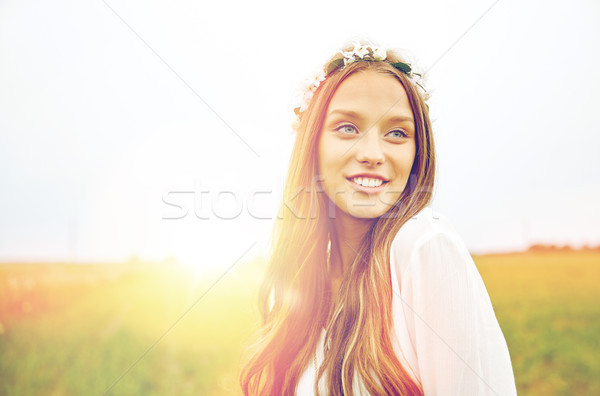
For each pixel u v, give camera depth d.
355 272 1.21
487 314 1.00
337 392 1.10
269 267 1.46
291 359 1.27
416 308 1.02
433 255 1.00
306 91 1.37
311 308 1.30
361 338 1.11
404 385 1.05
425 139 1.18
